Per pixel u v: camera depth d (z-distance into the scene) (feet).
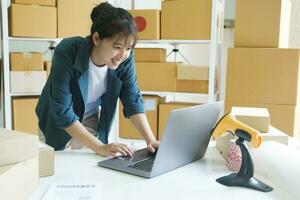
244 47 7.26
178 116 3.25
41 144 3.49
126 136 8.72
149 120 8.59
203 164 3.76
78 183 3.11
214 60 8.11
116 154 3.87
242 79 7.22
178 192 2.96
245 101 7.25
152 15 8.33
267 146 3.58
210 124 3.76
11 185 2.50
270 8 7.03
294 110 6.93
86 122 5.30
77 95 4.63
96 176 3.33
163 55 8.74
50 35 8.09
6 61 7.75
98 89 4.97
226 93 7.38
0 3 7.71
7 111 7.86
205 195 2.91
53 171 3.34
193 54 10.90
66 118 4.15
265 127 4.01
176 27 8.26
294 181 2.93
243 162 3.18
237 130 3.24
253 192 2.99
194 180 3.25
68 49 4.32
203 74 8.28
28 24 7.84
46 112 4.91
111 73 4.84
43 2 7.95
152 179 3.26
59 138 4.83
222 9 8.98
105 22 3.93
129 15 4.01
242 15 7.25
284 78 6.94
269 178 3.35
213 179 3.29
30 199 2.76
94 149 4.03
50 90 4.33
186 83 8.44
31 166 2.85
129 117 4.91
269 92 7.06
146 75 8.64
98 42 4.13
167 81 8.55
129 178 3.28
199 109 3.49
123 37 3.91
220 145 4.17
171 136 3.30
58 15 8.12
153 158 3.80
